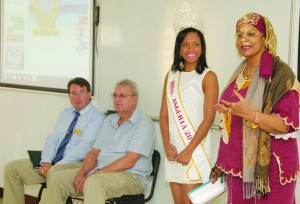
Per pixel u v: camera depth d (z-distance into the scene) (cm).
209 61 288
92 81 348
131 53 324
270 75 184
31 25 383
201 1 288
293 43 254
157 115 315
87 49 349
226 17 279
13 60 397
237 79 201
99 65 343
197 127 254
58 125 339
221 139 205
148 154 292
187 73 258
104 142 307
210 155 278
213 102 251
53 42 370
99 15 341
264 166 183
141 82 321
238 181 194
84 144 321
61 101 371
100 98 345
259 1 265
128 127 297
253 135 187
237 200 196
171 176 261
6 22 400
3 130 415
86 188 271
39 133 390
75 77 356
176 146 258
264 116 177
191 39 253
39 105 387
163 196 318
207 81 252
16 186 326
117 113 311
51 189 291
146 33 315
